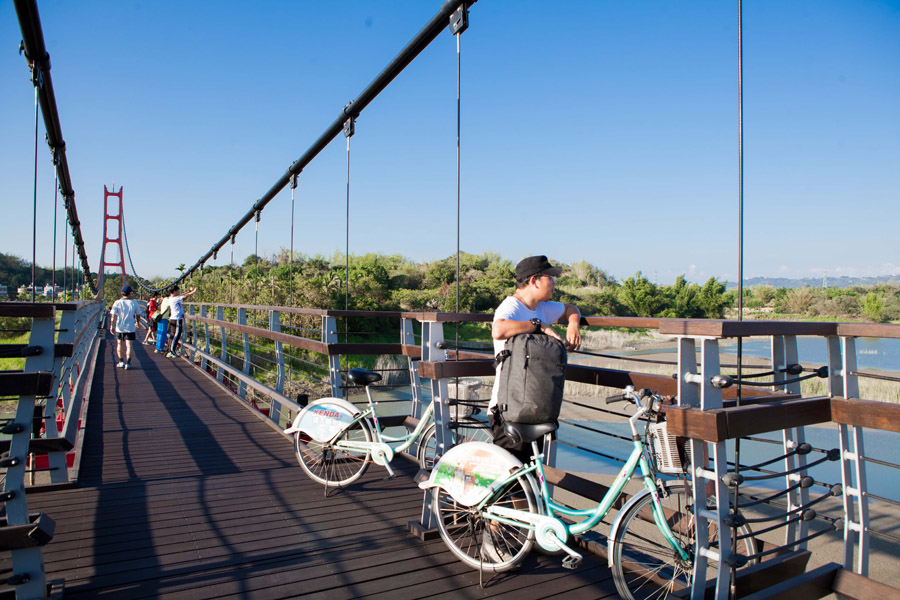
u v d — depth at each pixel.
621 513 2.33
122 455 4.85
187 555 2.83
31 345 2.40
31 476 4.27
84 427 5.74
